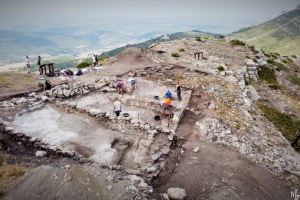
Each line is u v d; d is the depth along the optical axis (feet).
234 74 153.17
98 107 95.71
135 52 160.04
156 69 143.33
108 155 65.41
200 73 147.43
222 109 107.55
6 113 81.51
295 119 132.67
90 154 65.36
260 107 129.70
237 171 65.41
